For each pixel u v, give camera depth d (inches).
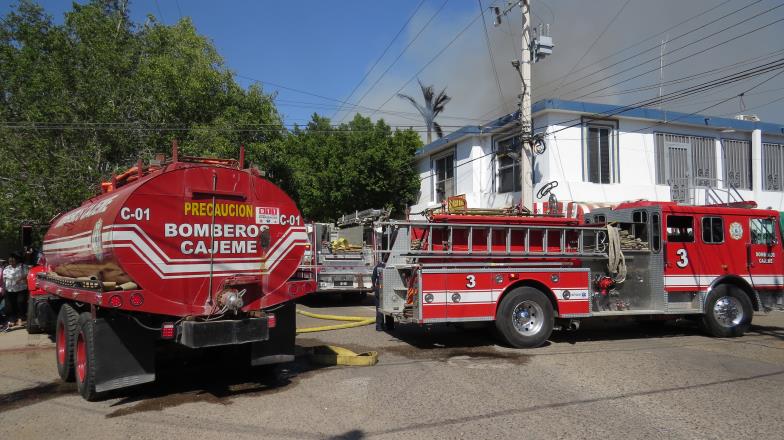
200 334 242.1
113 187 307.4
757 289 430.9
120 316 247.4
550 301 376.5
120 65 711.7
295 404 239.3
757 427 205.0
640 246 414.3
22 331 482.6
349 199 1028.5
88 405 243.9
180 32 798.5
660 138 829.2
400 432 201.2
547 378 281.6
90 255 266.1
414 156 1063.0
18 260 512.1
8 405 248.1
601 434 197.8
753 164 901.8
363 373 296.2
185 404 243.3
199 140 714.8
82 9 763.4
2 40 807.1
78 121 658.2
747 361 322.3
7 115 686.5
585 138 775.1
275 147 838.5
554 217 402.9
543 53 668.1
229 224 265.4
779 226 445.1
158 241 245.9
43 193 621.0
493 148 879.1
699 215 419.2
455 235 373.7
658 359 328.8
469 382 274.1
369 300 738.8
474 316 357.7
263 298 274.4
